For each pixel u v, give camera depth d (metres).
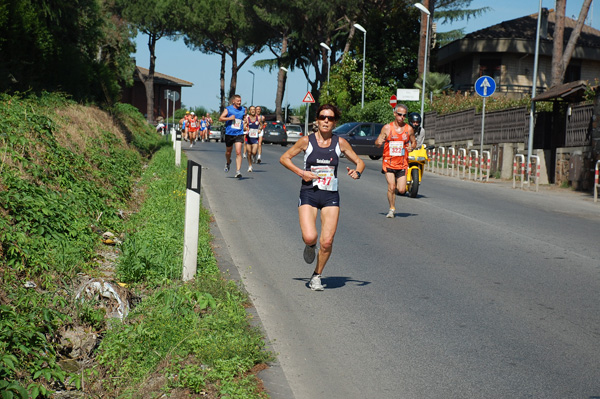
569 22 53.66
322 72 54.91
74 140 13.62
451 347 5.73
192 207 7.36
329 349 5.65
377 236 11.00
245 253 9.38
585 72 50.88
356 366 5.28
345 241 10.52
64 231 8.42
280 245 10.03
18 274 6.73
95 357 5.53
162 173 17.09
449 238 10.94
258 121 20.95
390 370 5.20
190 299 6.30
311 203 7.38
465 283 7.96
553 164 23.30
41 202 8.44
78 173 11.42
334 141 7.29
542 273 8.53
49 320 5.70
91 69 24.78
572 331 6.19
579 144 21.47
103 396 4.98
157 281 7.23
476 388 4.86
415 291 7.58
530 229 12.03
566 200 17.67
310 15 49.75
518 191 19.92
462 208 14.70
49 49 19.30
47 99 16.38
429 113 36.44
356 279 8.12
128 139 22.94
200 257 8.12
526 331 6.18
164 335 5.48
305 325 6.28
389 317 6.57
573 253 9.84
